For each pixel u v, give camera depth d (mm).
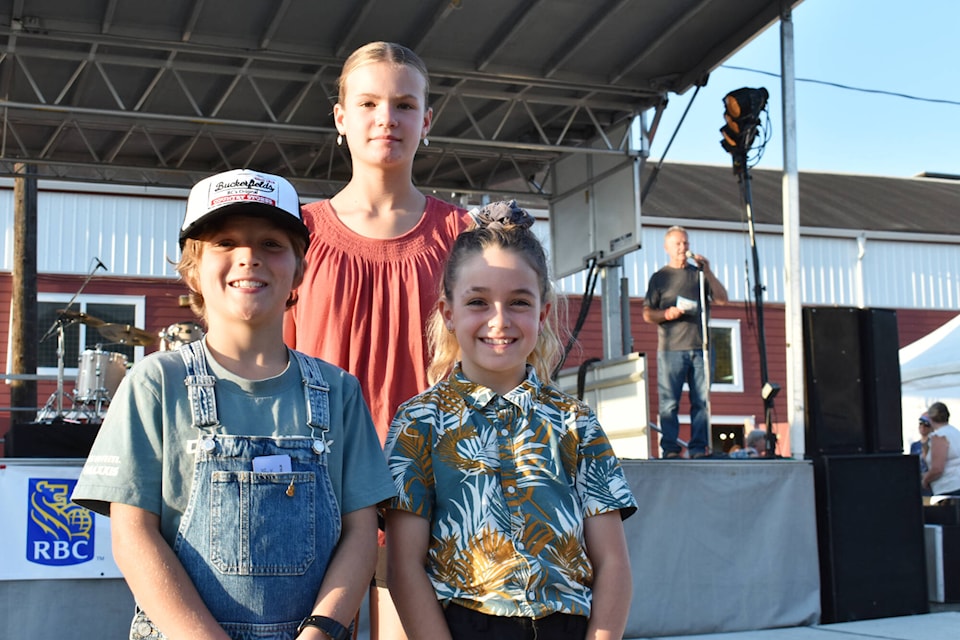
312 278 2266
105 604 3914
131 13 7289
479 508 1854
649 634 4523
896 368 5352
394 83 2254
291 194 1811
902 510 5164
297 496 1657
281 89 8602
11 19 7230
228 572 1604
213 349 1763
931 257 20297
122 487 1625
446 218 2363
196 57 8023
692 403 7703
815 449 5117
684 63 8281
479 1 7254
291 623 1620
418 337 2244
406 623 1814
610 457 1977
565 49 8039
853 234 19734
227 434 1657
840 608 4934
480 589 1808
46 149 9195
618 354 9352
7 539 3812
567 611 1808
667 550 4625
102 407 8109
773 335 18875
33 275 11688
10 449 5168
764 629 4742
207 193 1754
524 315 1968
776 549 4859
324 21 7504
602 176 9375
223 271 1743
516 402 1943
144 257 15367
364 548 1715
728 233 19031
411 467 1888
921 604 5133
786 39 6543
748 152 6559
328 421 1736
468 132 9680
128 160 10055
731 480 4820
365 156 2270
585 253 9641
